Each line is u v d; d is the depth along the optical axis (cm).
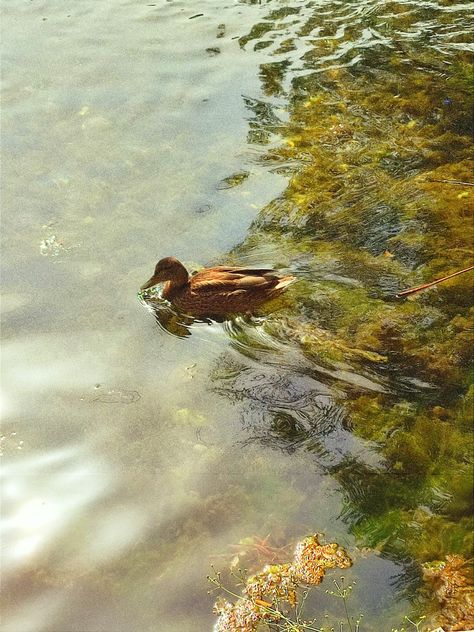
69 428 265
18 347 286
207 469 254
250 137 377
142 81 408
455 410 264
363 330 288
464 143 374
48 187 346
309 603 225
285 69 420
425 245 321
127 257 318
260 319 297
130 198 343
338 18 459
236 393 273
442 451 254
